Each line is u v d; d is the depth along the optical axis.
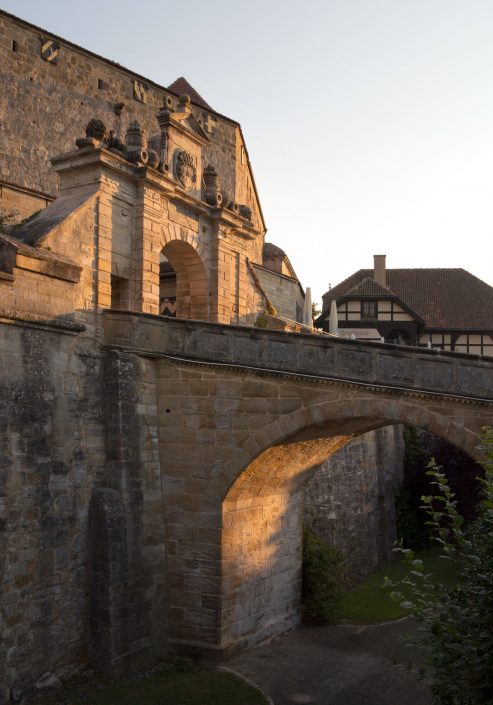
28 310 16.03
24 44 28.98
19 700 15.06
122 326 18.39
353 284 61.66
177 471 18.52
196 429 18.30
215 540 18.17
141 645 17.58
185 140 23.00
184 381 18.48
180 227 22.11
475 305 58.72
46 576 16.05
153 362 18.78
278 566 21.31
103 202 18.95
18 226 18.53
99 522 17.12
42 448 16.17
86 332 17.86
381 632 21.62
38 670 15.64
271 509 21.00
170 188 20.97
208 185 24.02
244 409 17.75
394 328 53.16
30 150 29.00
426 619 8.45
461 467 35.12
